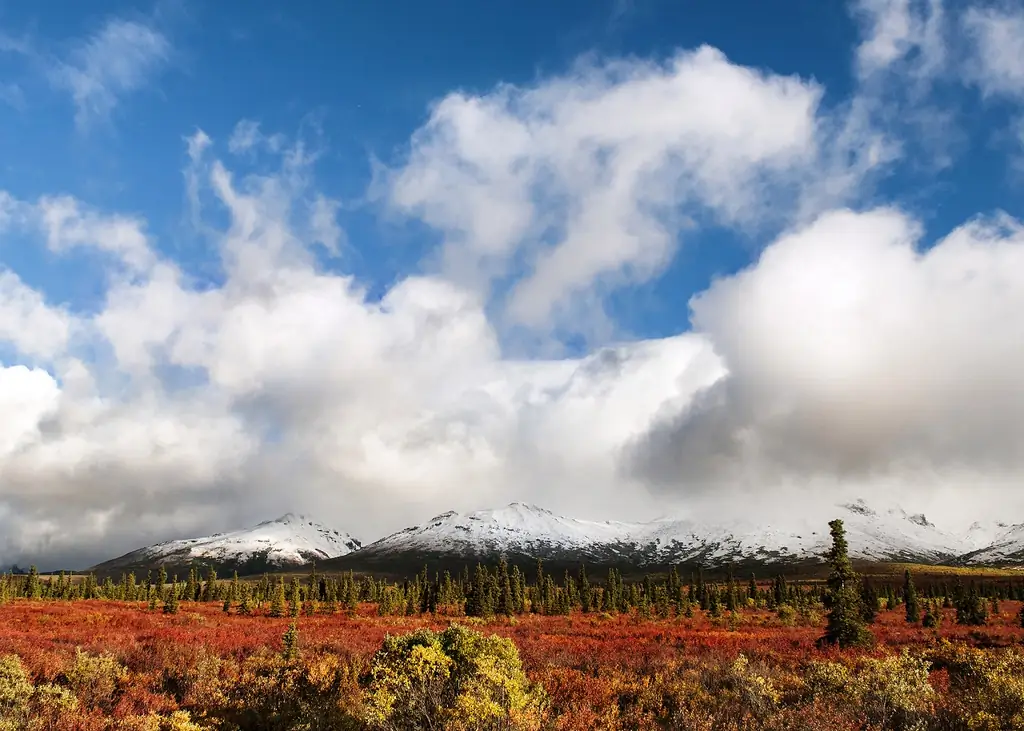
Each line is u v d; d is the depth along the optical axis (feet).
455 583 401.49
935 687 51.21
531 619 221.05
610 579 362.12
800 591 369.30
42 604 224.53
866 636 107.96
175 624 143.43
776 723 39.55
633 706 48.01
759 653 87.15
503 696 36.63
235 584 320.09
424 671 37.70
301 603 291.99
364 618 215.31
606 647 97.40
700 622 209.36
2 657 47.96
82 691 47.01
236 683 51.85
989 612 259.80
